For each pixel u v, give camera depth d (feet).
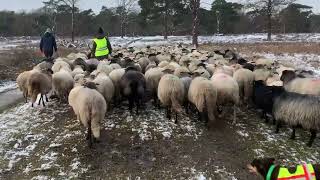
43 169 26.89
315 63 73.77
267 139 32.32
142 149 29.96
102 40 54.95
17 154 29.25
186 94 36.24
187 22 209.77
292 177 19.54
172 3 180.34
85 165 27.53
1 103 44.04
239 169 27.30
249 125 35.47
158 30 230.27
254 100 37.04
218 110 38.32
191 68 45.44
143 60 50.47
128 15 217.97
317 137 33.01
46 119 36.78
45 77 39.27
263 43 122.01
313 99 29.27
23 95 45.32
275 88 34.35
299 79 36.73
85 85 32.53
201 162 28.14
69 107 40.34
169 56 55.77
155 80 38.81
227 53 63.72
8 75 61.46
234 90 33.78
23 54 78.33
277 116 31.71
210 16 217.36
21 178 25.95
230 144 31.17
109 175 26.32
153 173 26.63
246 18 221.25
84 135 32.40
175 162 28.12
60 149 29.94
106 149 29.89
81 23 226.17
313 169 19.31
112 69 43.47
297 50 94.84
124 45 122.83
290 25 219.20
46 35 57.11
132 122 35.42
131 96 36.70
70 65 48.75
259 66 42.55
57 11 205.05
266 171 20.59
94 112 28.48
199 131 33.60
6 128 34.50
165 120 36.06
